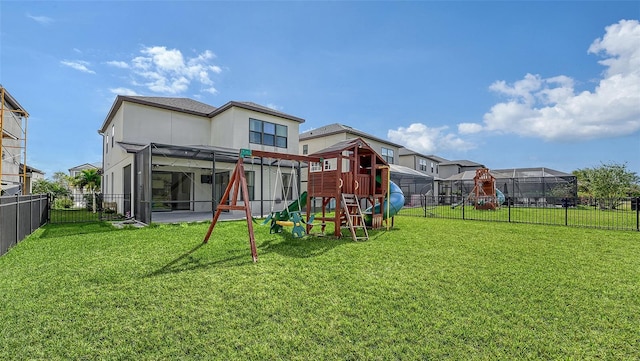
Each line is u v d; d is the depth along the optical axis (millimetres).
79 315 3273
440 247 6934
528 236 8586
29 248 6578
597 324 3119
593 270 5043
